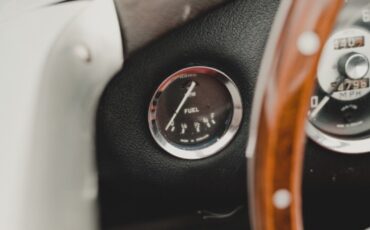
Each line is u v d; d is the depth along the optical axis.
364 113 0.44
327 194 0.45
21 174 0.26
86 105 0.30
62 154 0.28
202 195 0.42
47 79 0.27
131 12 0.31
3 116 0.27
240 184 0.42
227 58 0.39
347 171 0.44
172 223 0.43
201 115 0.40
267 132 0.22
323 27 0.21
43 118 0.27
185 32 0.37
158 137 0.39
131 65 0.37
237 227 0.44
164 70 0.38
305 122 0.23
